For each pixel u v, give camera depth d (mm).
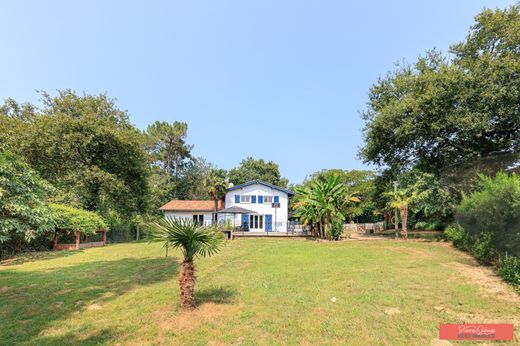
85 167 19938
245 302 5617
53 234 15000
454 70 16812
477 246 9172
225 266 9453
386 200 29375
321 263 9844
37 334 4266
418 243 15969
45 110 21359
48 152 18406
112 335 4215
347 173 38031
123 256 11922
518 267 6605
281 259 10891
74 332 4320
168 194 42531
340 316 4883
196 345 3904
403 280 7199
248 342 3967
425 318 4766
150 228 5539
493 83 14992
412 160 21875
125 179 22703
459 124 15734
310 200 20375
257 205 31578
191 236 5121
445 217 16984
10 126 19000
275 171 53812
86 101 22125
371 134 20781
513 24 15844
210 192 32625
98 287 6793
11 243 13039
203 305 5438
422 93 18172
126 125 23875
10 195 6012
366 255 11633
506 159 8844
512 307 5195
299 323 4590
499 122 16031
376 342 3951
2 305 5527
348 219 35969
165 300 5789
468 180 10156
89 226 15820
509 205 6883
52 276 7988
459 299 5672
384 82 22828
